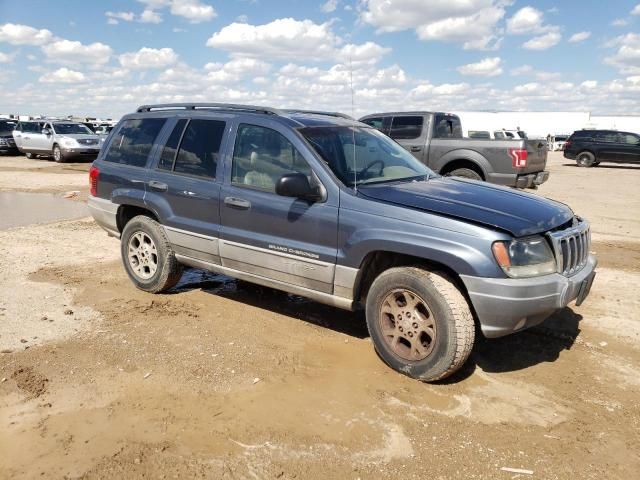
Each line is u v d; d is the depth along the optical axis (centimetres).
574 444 325
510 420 349
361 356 436
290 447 317
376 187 429
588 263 431
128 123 603
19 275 640
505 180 1059
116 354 432
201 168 511
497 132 2502
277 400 367
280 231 450
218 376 399
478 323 423
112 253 754
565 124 6184
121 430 332
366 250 402
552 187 1716
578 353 449
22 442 319
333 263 421
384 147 511
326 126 480
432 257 375
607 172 2358
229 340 462
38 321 498
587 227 439
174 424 338
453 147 1093
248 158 478
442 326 373
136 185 564
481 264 360
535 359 437
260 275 477
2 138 2745
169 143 545
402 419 347
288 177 414
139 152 574
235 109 511
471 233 367
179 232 529
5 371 402
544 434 334
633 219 1108
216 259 506
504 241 362
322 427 337
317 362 424
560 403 371
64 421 340
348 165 449
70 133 2420
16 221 992
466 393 381
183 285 612
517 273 363
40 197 1309
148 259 571
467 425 342
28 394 371
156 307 538
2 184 1548
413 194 414
